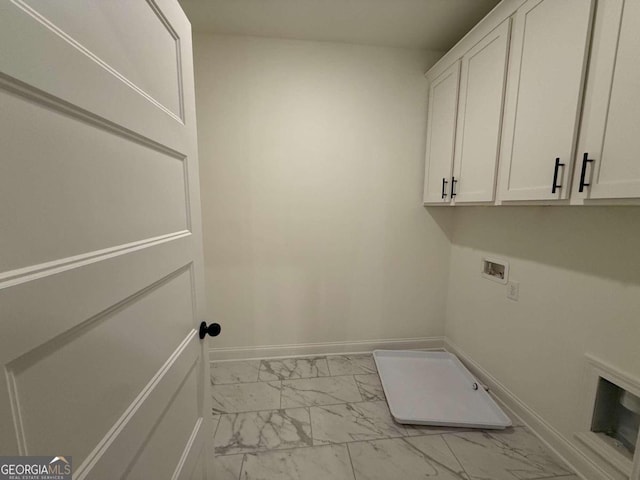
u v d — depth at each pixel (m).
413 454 1.26
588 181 0.86
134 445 0.53
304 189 1.92
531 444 1.31
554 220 1.27
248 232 1.92
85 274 0.41
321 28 1.66
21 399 0.31
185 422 0.79
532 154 1.06
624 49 0.75
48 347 0.35
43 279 0.34
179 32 0.76
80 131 0.40
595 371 1.10
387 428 1.41
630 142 0.74
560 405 1.25
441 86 1.72
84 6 0.41
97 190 0.44
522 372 1.46
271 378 1.82
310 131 1.87
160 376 0.63
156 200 0.63
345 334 2.12
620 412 1.08
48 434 0.35
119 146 0.49
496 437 1.35
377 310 2.13
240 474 1.16
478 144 1.38
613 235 1.03
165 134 0.67
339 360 2.05
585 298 1.13
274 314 2.03
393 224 2.04
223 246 1.91
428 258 2.11
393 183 1.99
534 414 1.38
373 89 1.88
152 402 0.59
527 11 1.06
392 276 2.10
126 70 0.52
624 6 0.74
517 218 1.49
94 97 0.43
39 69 0.33
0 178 0.30
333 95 1.85
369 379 1.82
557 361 1.26
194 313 0.87
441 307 2.19
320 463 1.21
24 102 0.32
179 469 0.73
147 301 0.59
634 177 0.74
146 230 0.59
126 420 0.51
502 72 1.21
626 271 0.99
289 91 1.82
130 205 0.53
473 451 1.27
